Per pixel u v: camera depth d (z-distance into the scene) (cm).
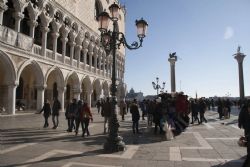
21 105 3159
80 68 3838
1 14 2272
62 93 3341
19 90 3231
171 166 820
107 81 5075
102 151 1033
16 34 2414
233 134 1506
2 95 2684
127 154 985
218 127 1867
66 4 3344
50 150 1038
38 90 2858
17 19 2473
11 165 810
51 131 1573
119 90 6078
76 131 1473
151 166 819
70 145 1150
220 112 2616
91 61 4294
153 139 1352
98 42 4544
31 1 2652
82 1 3875
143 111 2589
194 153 1005
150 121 1981
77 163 846
